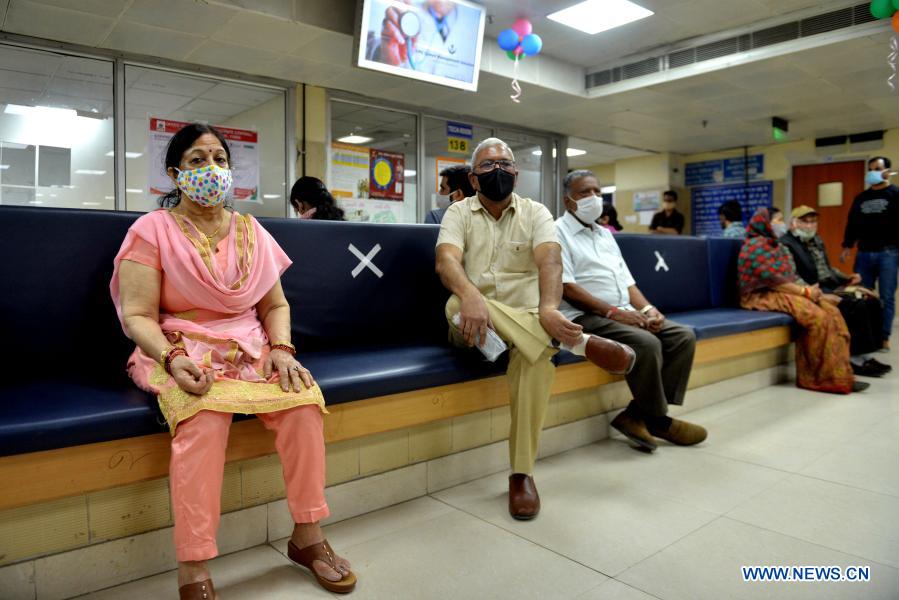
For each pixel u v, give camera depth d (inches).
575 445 103.8
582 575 60.4
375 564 62.9
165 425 57.0
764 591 57.2
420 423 77.2
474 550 65.9
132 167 210.2
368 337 94.7
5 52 184.4
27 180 193.3
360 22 179.6
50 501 54.4
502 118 310.7
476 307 77.5
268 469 68.5
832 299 153.9
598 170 501.7
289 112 238.2
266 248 68.2
